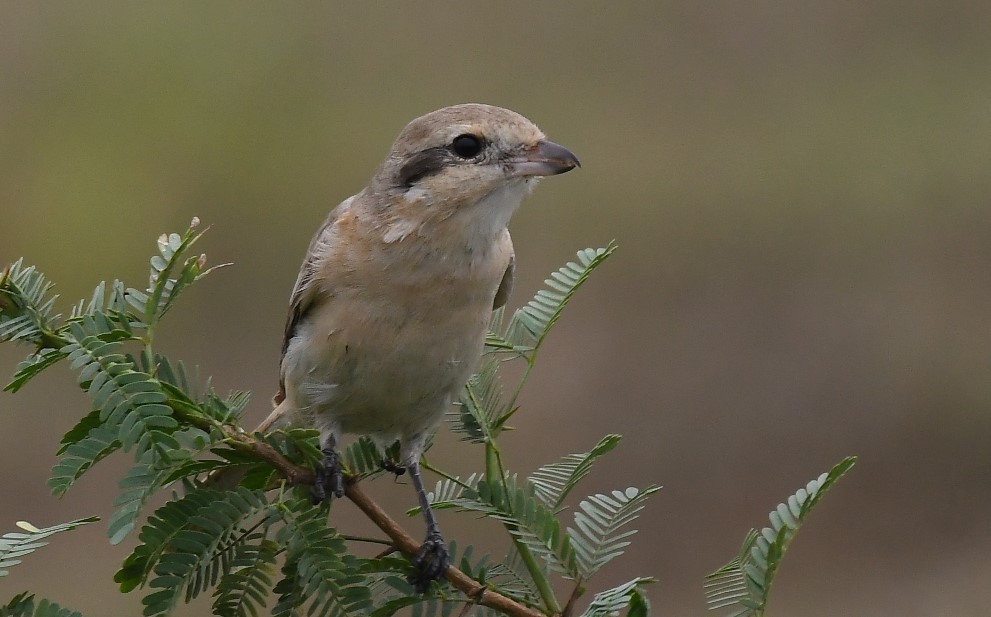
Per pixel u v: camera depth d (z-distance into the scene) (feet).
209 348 44.09
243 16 50.14
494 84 52.11
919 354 45.52
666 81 53.36
